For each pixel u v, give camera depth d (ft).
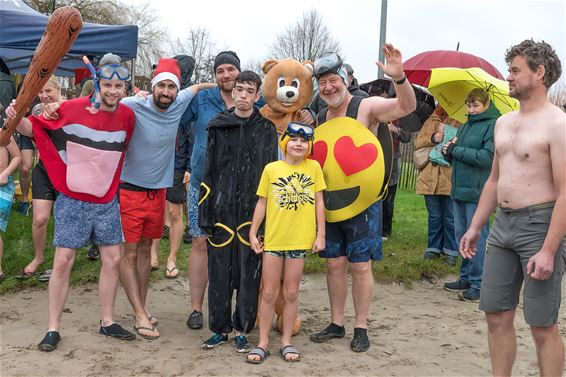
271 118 15.84
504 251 11.66
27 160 26.96
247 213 14.65
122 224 15.49
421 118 24.11
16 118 13.65
